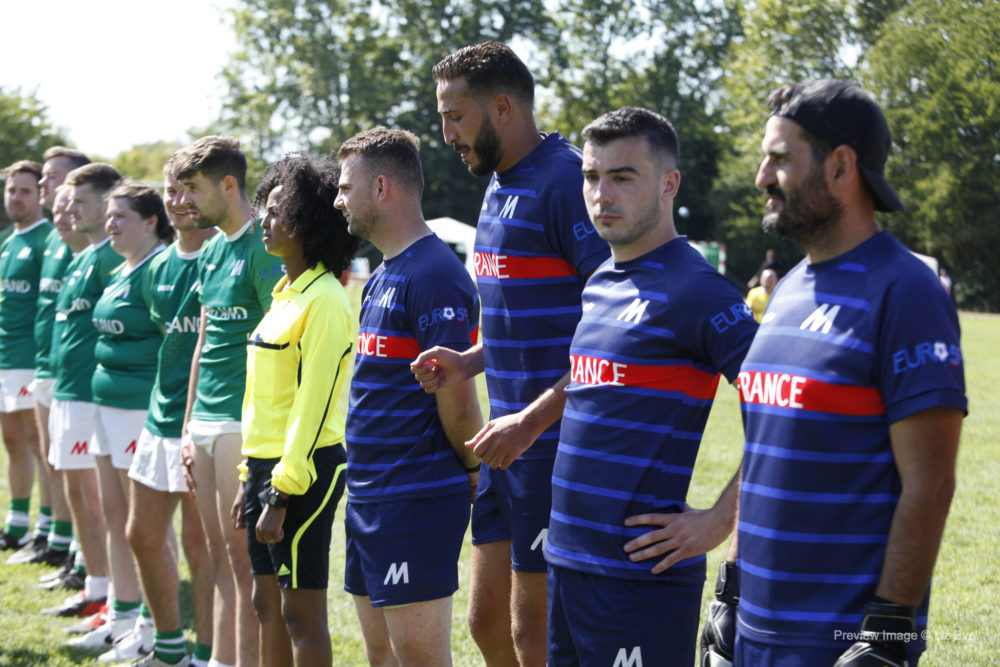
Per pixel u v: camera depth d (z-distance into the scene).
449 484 3.15
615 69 40.94
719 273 2.44
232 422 3.86
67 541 6.29
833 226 2.01
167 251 4.52
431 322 3.08
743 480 2.11
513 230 3.04
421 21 42.38
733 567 2.37
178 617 4.47
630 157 2.42
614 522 2.41
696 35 40.50
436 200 42.19
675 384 2.42
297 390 3.32
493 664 3.40
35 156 42.22
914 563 1.85
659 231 2.48
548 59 41.56
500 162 3.10
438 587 3.12
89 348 5.42
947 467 1.85
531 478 3.04
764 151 2.07
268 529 3.24
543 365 3.03
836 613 1.94
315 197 3.39
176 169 4.01
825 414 1.95
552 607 2.57
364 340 3.22
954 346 1.87
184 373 4.31
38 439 6.64
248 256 3.90
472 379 3.14
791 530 1.98
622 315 2.46
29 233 6.68
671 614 2.43
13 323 6.56
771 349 2.06
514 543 3.11
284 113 41.97
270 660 3.52
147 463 4.33
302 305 3.35
